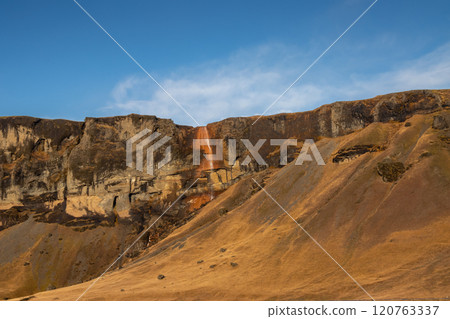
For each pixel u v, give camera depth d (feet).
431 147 204.74
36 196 332.39
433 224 164.25
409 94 263.90
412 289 128.26
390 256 155.33
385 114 267.59
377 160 218.38
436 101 249.34
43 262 280.51
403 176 195.62
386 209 180.86
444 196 175.22
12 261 281.74
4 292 247.91
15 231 310.65
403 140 224.33
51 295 176.96
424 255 148.77
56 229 310.04
